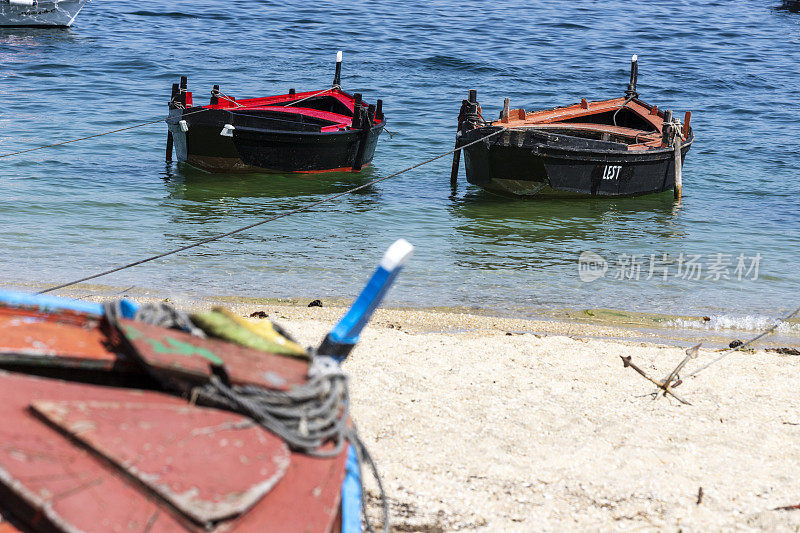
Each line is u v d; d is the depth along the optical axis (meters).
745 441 6.03
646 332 9.66
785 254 13.66
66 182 16.14
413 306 10.41
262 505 2.79
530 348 8.18
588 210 16.34
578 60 33.69
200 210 14.98
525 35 38.44
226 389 3.15
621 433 6.07
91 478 2.58
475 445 5.74
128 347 3.22
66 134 19.97
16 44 30.70
